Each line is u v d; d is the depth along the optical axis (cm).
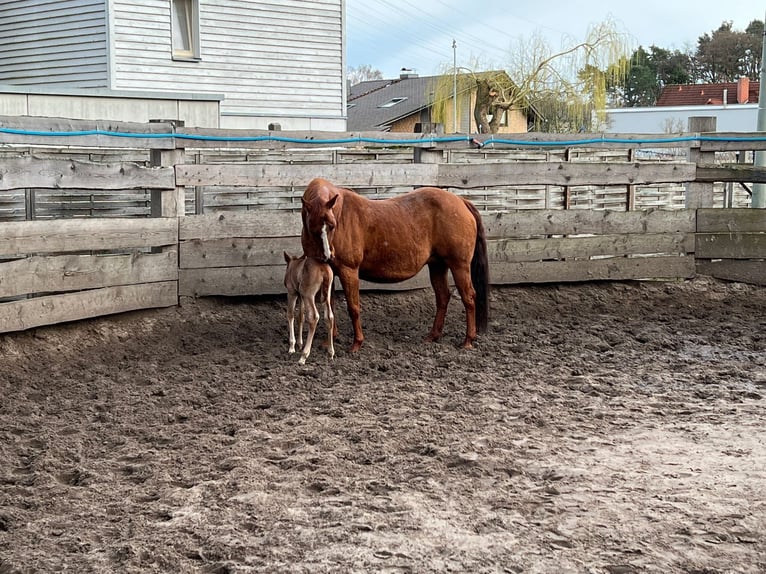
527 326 964
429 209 855
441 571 398
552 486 503
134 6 1855
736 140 1159
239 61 2036
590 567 402
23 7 1958
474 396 700
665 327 967
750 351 867
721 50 7394
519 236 1089
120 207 938
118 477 520
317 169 973
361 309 989
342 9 2195
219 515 458
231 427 613
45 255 859
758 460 548
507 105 3152
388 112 4447
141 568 401
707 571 399
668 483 508
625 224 1130
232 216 930
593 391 718
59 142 803
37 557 411
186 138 902
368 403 673
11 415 639
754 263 1147
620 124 4584
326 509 466
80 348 802
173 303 906
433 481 511
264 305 961
